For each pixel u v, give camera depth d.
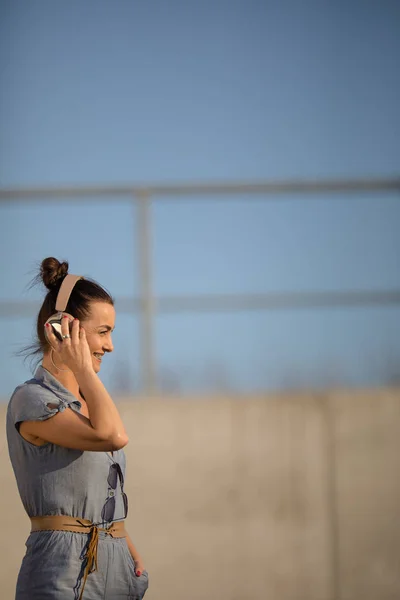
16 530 12.08
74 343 6.60
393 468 12.42
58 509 6.59
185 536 12.22
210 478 12.30
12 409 6.73
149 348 12.66
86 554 6.52
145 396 12.53
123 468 7.09
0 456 12.16
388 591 12.30
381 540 12.34
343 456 12.43
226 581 12.18
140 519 12.23
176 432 12.35
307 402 12.49
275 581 12.23
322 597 12.27
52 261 7.14
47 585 6.40
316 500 12.37
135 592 6.90
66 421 6.46
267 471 12.34
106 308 6.98
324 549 12.30
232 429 12.39
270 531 12.27
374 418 12.50
